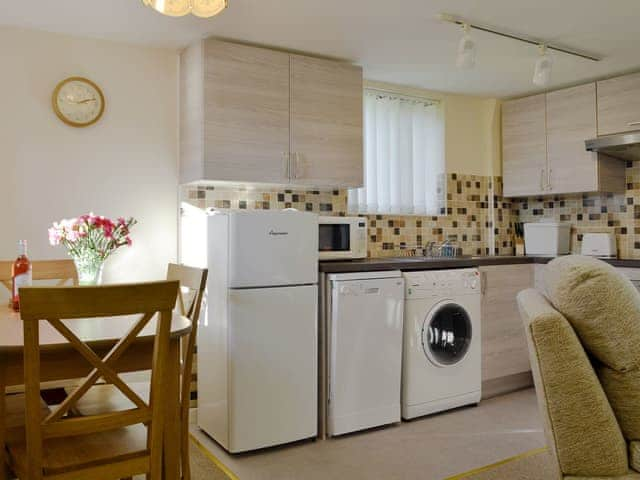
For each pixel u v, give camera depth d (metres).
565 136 4.16
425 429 3.15
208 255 2.99
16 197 3.00
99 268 2.44
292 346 2.89
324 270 3.03
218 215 2.88
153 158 3.39
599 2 2.75
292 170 3.38
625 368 1.62
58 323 1.49
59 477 1.58
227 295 2.76
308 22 2.97
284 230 2.88
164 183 3.42
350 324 3.02
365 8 2.79
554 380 1.61
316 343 2.98
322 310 3.04
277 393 2.85
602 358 1.67
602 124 3.94
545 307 1.76
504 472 2.56
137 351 1.84
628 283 1.72
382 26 3.03
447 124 4.48
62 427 1.54
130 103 3.31
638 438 1.63
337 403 2.99
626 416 1.65
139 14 2.84
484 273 3.70
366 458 2.75
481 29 3.08
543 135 4.31
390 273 3.18
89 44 3.20
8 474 1.74
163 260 3.42
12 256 2.99
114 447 1.73
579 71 3.88
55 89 3.09
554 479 2.47
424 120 4.37
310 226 2.97
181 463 2.16
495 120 4.66
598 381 1.62
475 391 3.52
